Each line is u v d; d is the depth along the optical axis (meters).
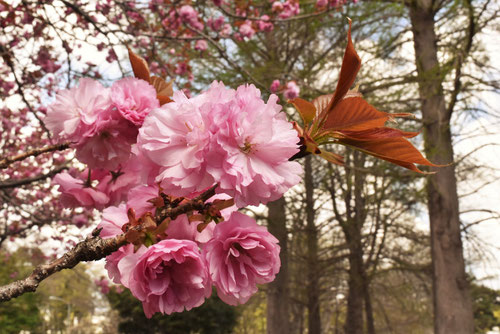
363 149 0.92
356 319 13.38
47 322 32.00
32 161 5.69
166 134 0.77
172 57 5.55
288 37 9.57
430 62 9.17
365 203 12.86
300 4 6.90
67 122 1.04
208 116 0.76
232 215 0.85
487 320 22.78
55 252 6.13
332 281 15.02
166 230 0.89
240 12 5.34
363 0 9.12
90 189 1.25
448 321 8.34
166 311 0.81
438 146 8.59
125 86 1.04
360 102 0.89
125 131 1.06
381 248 12.50
